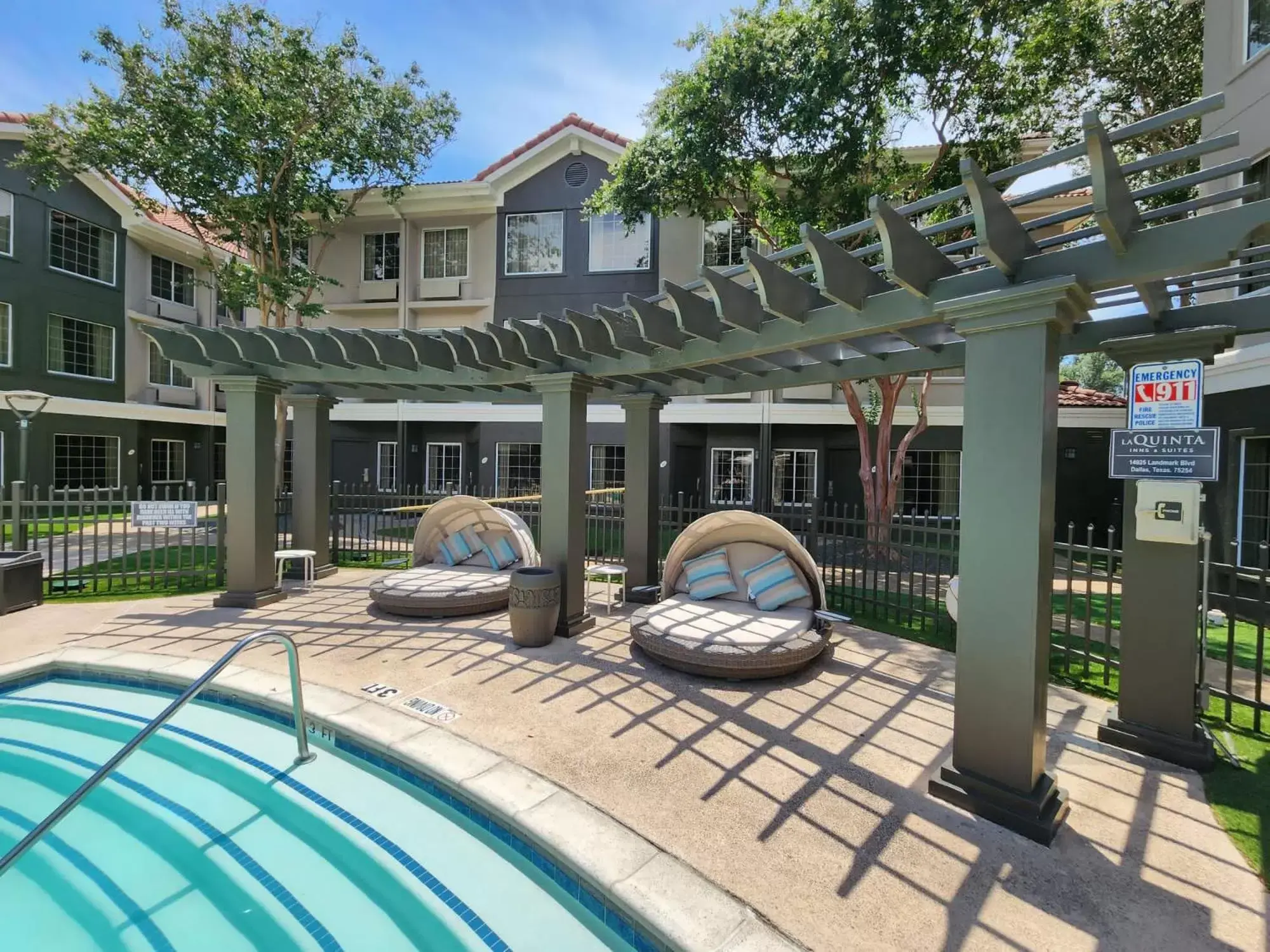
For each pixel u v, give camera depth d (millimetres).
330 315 18500
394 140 14469
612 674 5348
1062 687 5293
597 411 17125
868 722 4465
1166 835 3145
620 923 2680
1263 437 7801
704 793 3479
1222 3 8297
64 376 16969
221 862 3328
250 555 7469
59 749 4359
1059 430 14469
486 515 8609
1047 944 2416
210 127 12305
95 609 7332
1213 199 2732
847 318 3982
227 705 4918
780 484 16938
